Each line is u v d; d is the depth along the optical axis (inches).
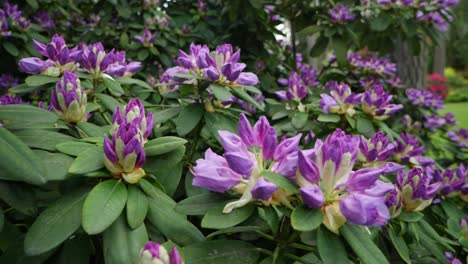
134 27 50.3
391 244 22.9
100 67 25.3
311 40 80.8
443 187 26.5
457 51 370.9
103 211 13.2
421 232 21.9
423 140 51.1
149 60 50.0
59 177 14.4
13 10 43.3
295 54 55.4
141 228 14.6
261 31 49.1
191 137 26.5
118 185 14.5
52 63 23.5
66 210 14.2
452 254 24.1
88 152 15.0
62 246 15.6
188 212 14.1
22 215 19.3
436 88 211.5
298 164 12.9
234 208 13.6
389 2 46.7
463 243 22.7
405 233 20.9
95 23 56.8
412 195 19.5
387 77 57.3
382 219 12.4
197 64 22.0
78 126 19.0
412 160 29.2
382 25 46.8
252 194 13.1
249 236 17.6
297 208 12.8
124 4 51.7
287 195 13.6
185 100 27.0
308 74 47.1
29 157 14.1
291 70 52.1
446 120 54.8
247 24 47.7
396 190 18.8
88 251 15.8
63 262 15.3
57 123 19.0
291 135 34.0
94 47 25.4
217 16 53.9
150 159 15.6
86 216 12.7
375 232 18.6
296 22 54.9
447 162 44.6
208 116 22.8
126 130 14.6
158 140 16.0
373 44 54.0
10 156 13.8
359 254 12.5
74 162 14.3
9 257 15.2
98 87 25.6
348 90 28.6
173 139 16.1
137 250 13.9
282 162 13.7
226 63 20.9
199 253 14.5
